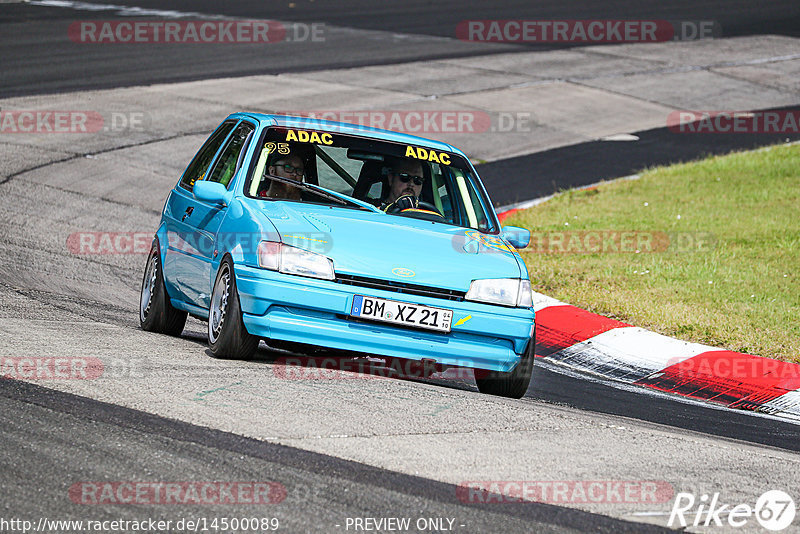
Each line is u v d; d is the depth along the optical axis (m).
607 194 59.03
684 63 106.12
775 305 38.00
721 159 67.50
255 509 14.71
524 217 53.53
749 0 153.38
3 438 16.72
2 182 51.94
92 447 16.66
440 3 139.25
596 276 42.38
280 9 125.94
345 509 15.03
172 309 29.19
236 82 83.38
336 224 24.61
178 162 60.66
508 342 24.16
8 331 24.45
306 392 21.00
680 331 35.31
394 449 17.89
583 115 82.81
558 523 15.34
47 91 74.62
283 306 22.98
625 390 29.62
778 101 91.94
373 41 107.62
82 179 54.94
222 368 22.61
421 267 23.66
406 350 23.28
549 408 23.17
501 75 94.38
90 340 24.59
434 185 27.66
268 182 26.23
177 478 15.66
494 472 17.31
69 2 119.19
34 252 40.00
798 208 53.88
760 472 19.30
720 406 28.84
